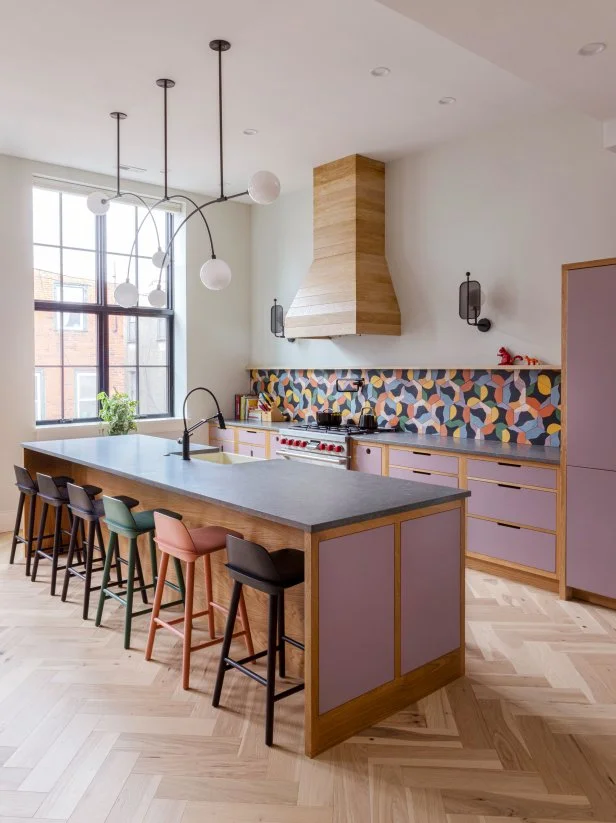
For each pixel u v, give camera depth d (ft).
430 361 18.13
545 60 10.12
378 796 7.32
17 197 18.74
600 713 9.06
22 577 14.82
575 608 12.96
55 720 8.78
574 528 13.14
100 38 11.62
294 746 8.26
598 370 12.60
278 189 10.93
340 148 17.70
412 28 11.27
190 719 8.84
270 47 11.94
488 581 14.56
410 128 16.17
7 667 10.32
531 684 9.89
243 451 21.90
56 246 20.22
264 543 10.27
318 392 21.75
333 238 18.78
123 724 8.70
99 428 20.65
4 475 18.84
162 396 22.97
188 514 12.21
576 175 14.79
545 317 15.51
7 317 18.70
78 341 20.85
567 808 7.13
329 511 8.48
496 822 6.91
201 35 11.51
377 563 8.71
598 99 11.73
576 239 14.85
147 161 18.94
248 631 10.25
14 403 18.93
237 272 23.84
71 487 12.60
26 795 7.27
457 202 17.21
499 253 16.35
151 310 22.36
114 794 7.30
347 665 8.41
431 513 9.50
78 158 18.74
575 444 13.03
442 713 9.06
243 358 24.13
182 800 7.23
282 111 15.02
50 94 14.11
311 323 19.22
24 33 11.46
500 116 15.42
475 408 17.20
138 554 13.47
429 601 9.53
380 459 17.17
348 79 13.32
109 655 10.78
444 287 17.65
